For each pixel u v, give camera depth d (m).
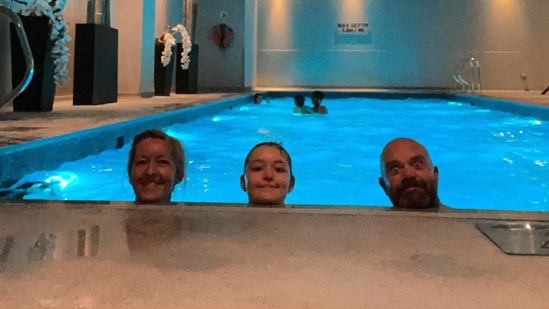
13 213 1.38
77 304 0.80
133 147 1.78
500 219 1.36
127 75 7.31
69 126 3.23
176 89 8.52
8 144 2.38
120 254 1.05
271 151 1.72
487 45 11.54
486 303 0.82
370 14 11.69
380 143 4.48
